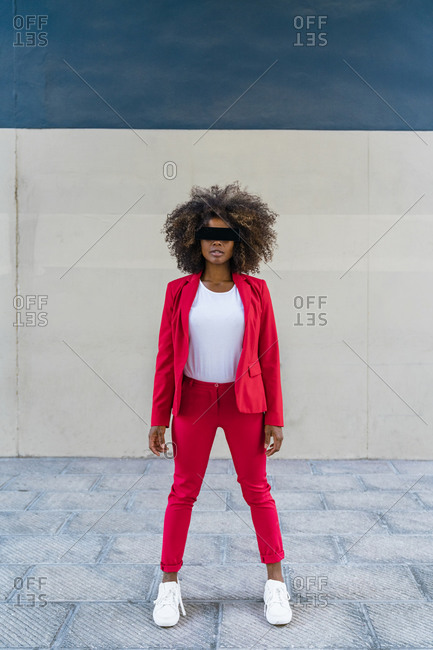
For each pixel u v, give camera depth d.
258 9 4.05
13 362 4.19
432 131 4.09
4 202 4.16
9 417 4.21
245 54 4.07
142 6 4.09
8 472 3.88
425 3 4.05
